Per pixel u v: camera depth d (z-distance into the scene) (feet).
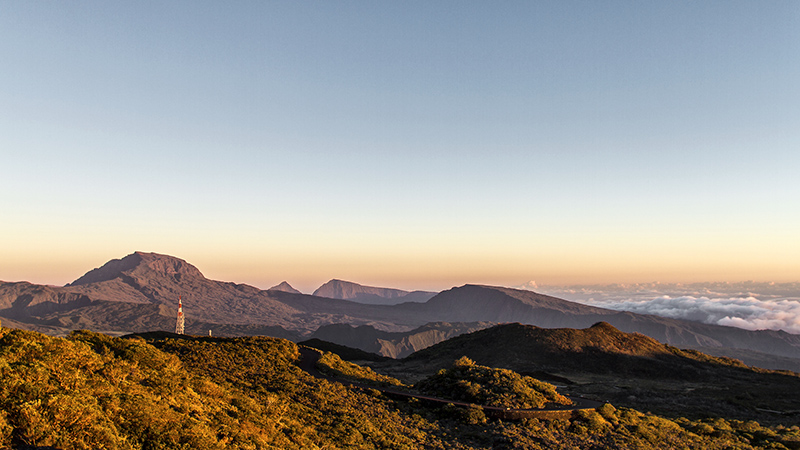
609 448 129.49
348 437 104.58
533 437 127.65
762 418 246.47
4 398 51.83
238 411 94.02
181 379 98.17
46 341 77.46
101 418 56.70
